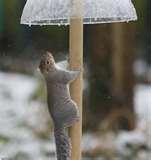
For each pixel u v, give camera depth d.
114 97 21.53
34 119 22.05
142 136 19.33
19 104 26.47
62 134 7.81
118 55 21.64
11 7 38.06
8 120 22.44
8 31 38.44
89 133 20.62
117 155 18.25
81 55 8.20
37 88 25.55
